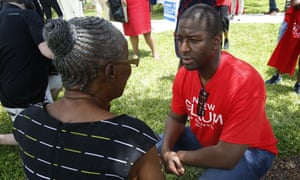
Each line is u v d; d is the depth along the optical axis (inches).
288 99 159.5
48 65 123.6
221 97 72.6
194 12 67.6
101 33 42.5
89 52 41.9
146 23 223.3
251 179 78.4
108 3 225.9
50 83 137.5
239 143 70.4
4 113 157.3
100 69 43.4
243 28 305.9
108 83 45.1
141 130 44.4
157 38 287.7
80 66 42.4
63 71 43.3
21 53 112.7
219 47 70.3
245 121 70.0
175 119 88.1
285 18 160.2
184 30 67.6
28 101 117.8
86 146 42.8
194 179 104.7
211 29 66.8
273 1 366.0
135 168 44.2
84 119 44.4
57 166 43.8
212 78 73.5
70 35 41.7
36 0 149.3
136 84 185.6
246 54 227.1
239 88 70.2
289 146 121.8
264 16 362.6
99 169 42.5
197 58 68.7
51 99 128.1
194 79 77.9
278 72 174.7
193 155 75.5
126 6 219.3
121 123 44.1
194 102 78.9
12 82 114.6
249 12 399.9
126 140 43.1
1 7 126.5
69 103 45.7
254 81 71.0
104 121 43.9
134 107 158.1
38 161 45.3
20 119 48.8
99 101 46.1
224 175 76.4
